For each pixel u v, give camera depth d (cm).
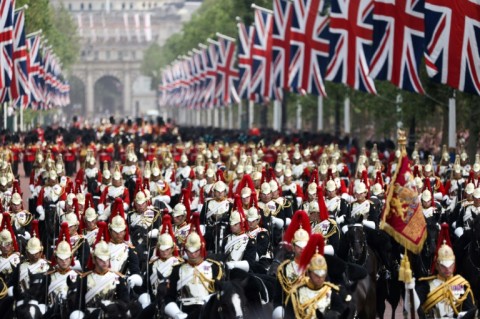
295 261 7981
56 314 8794
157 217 11956
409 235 8219
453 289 8288
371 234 10788
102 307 8150
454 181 16238
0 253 9894
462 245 10588
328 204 12369
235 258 10050
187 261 8606
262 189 12269
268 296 8725
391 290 10731
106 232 9294
